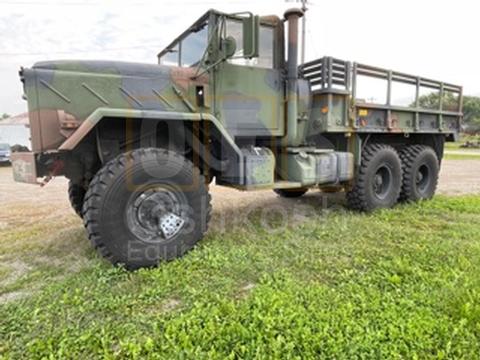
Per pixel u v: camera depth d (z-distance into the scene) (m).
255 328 1.64
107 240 2.39
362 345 1.50
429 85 4.89
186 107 3.09
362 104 4.10
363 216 4.02
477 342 1.53
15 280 2.30
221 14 3.04
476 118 47.31
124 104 2.85
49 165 2.74
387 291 2.05
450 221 3.71
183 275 2.32
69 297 2.01
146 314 1.84
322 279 2.27
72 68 2.73
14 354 1.51
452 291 1.96
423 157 4.93
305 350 1.49
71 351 1.53
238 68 3.34
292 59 3.60
